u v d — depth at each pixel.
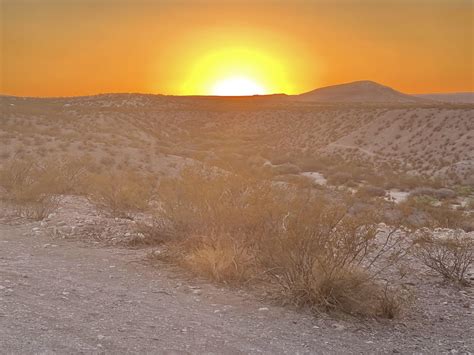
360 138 103.00
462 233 11.65
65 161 25.78
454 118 93.25
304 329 5.72
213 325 5.60
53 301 5.86
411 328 6.10
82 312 5.60
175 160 43.12
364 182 57.47
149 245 9.09
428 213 21.53
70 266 7.55
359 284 6.54
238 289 6.95
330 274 6.40
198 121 136.62
